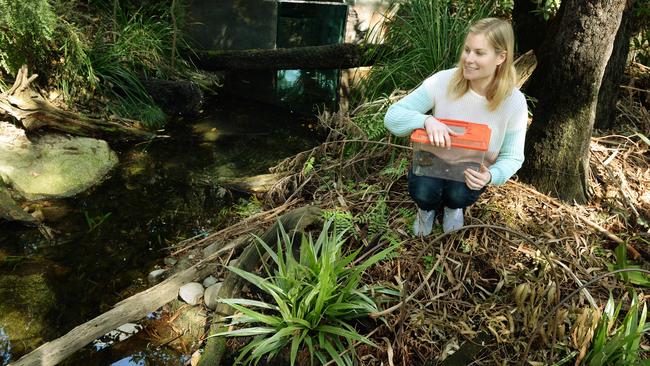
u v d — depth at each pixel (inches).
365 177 153.2
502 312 113.1
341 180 151.9
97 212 157.1
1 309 123.1
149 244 145.9
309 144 201.0
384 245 125.4
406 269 120.3
